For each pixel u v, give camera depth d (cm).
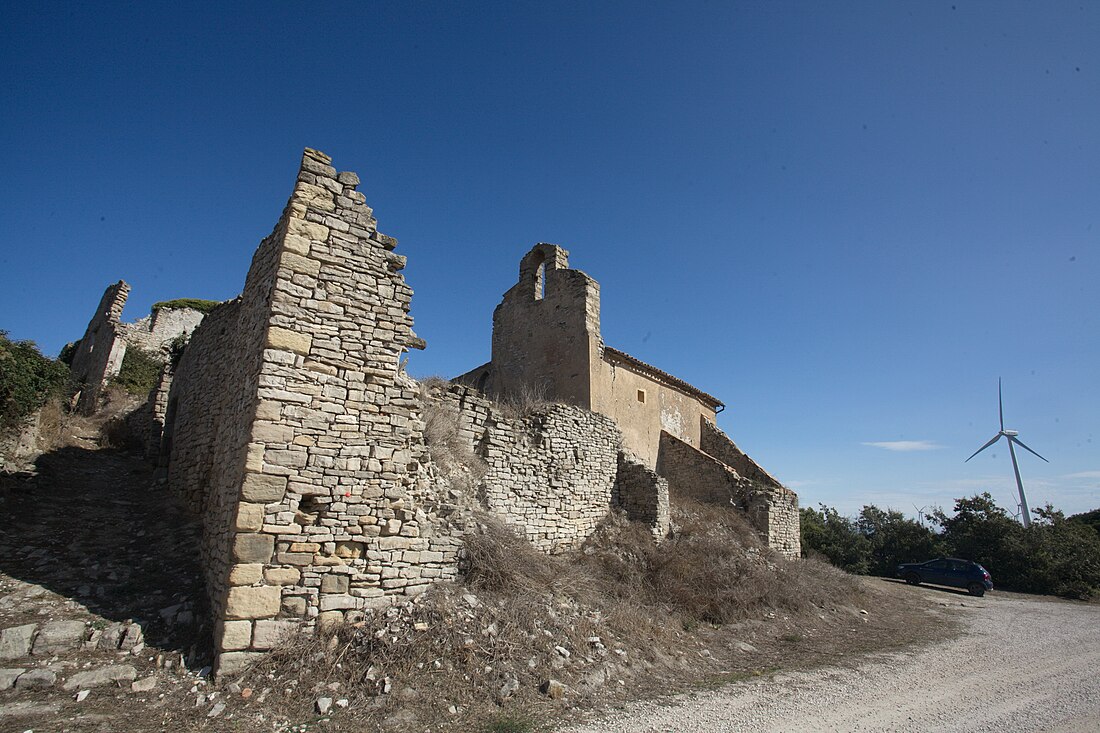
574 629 862
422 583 829
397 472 836
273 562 710
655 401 2145
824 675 927
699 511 1822
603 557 1288
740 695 792
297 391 770
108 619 711
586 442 1505
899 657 1095
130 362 2447
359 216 884
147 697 597
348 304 841
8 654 616
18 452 1257
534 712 663
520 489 1275
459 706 649
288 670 660
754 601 1319
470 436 1220
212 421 1117
